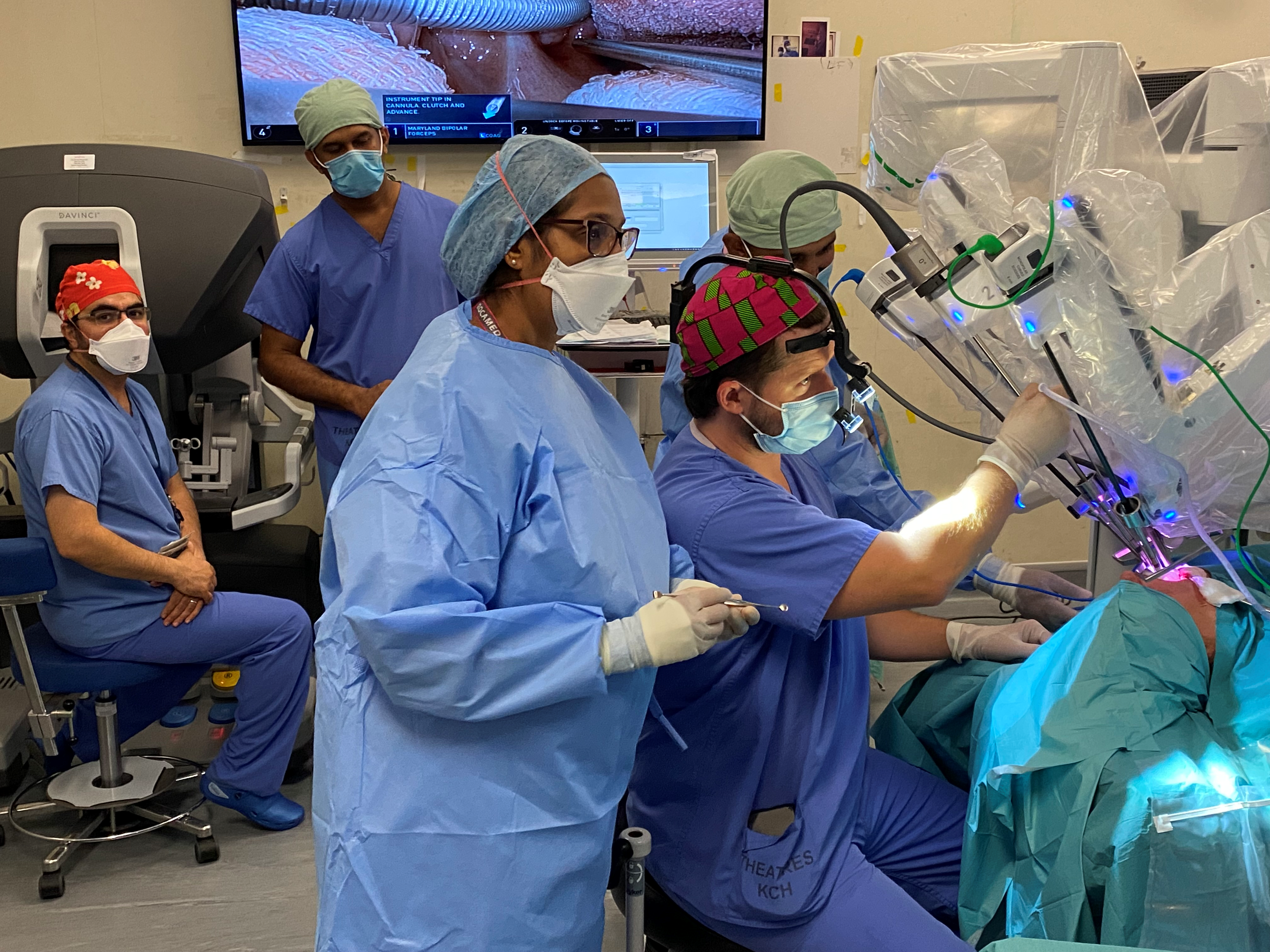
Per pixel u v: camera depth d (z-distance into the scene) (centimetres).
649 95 339
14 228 251
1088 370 114
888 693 297
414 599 102
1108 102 123
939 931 126
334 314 274
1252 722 123
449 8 325
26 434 220
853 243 363
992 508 120
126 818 247
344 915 104
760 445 134
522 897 108
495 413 112
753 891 129
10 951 203
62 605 226
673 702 138
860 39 350
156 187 261
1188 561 147
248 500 270
